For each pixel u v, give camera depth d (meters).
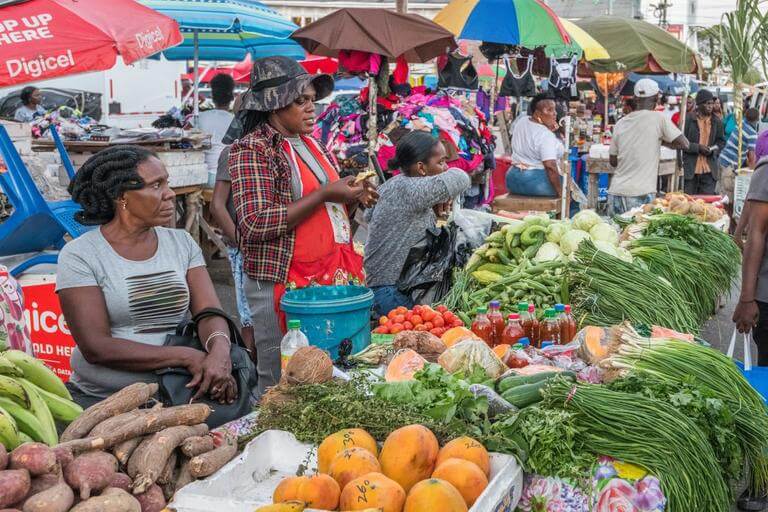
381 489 2.36
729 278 6.33
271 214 4.00
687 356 3.61
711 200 9.30
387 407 2.89
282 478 2.73
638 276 5.05
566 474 2.86
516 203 9.70
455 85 8.80
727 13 8.62
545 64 10.50
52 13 5.48
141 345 3.27
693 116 14.45
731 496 3.36
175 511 2.31
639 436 2.94
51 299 5.01
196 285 3.57
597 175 12.68
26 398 2.53
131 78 14.55
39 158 7.50
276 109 4.06
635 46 12.73
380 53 6.50
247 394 3.32
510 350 3.76
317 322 3.79
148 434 2.49
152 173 3.34
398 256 5.16
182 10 8.44
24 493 2.04
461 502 2.37
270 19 9.20
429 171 5.32
